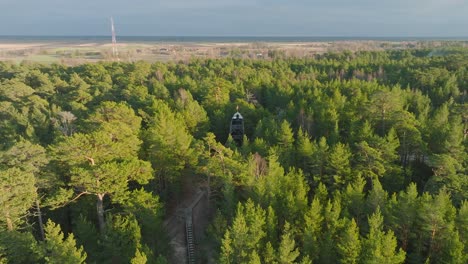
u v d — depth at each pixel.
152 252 38.12
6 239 34.53
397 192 53.88
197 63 174.75
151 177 45.56
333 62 164.38
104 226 41.62
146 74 128.00
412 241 41.31
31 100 91.31
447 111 73.88
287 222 39.62
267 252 35.53
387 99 67.19
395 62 152.50
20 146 41.72
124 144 48.56
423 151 59.22
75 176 40.34
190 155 53.00
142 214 41.69
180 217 53.56
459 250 34.53
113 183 41.50
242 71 130.88
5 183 35.78
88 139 43.84
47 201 40.44
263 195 43.00
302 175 51.97
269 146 59.41
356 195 43.72
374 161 52.34
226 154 49.94
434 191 47.28
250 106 83.31
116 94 98.56
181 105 83.06
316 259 37.88
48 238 32.75
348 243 34.97
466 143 60.09
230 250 35.34
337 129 65.31
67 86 108.06
